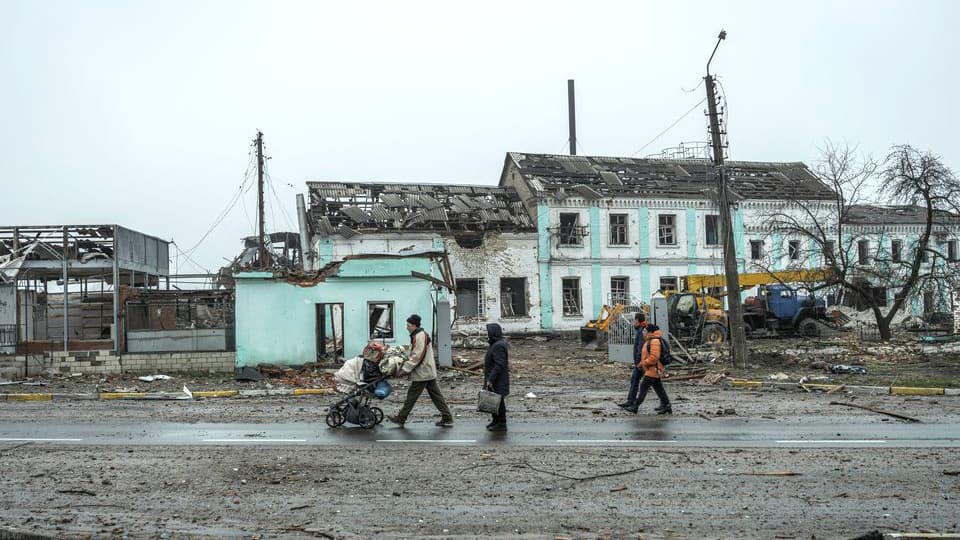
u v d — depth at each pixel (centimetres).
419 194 4444
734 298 2392
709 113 2416
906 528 673
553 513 716
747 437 1149
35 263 2416
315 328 2386
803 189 5019
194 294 2538
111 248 2611
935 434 1178
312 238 4162
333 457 976
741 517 704
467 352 3359
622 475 872
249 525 678
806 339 3684
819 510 729
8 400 1733
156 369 2345
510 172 4791
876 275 3512
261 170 4409
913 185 3206
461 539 631
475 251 4219
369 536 644
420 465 926
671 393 1838
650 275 4528
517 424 1307
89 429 1236
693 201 4625
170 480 846
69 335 2648
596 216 4450
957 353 2738
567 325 4347
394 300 2430
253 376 2177
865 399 1673
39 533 644
